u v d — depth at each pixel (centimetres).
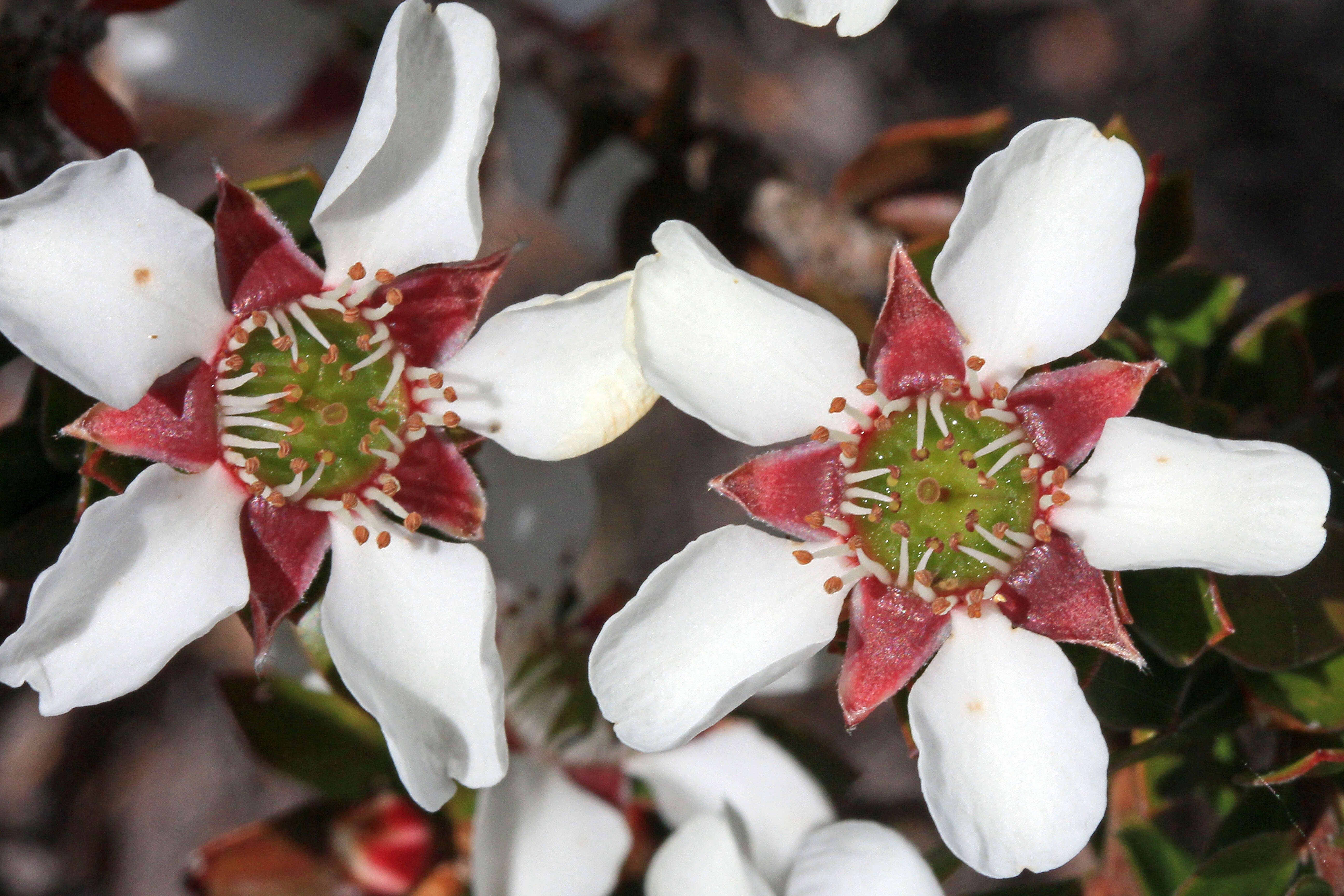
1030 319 15
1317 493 15
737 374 15
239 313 15
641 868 17
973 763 15
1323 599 15
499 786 16
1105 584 15
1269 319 16
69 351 15
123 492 15
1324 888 15
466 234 15
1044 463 15
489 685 15
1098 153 15
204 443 15
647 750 15
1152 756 15
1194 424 16
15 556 16
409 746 15
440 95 15
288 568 15
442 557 15
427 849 17
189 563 15
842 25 15
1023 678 15
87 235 15
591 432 15
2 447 16
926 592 15
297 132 18
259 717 16
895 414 15
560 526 16
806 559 15
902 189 17
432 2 15
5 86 16
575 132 18
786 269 17
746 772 16
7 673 15
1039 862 15
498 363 15
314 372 15
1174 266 17
